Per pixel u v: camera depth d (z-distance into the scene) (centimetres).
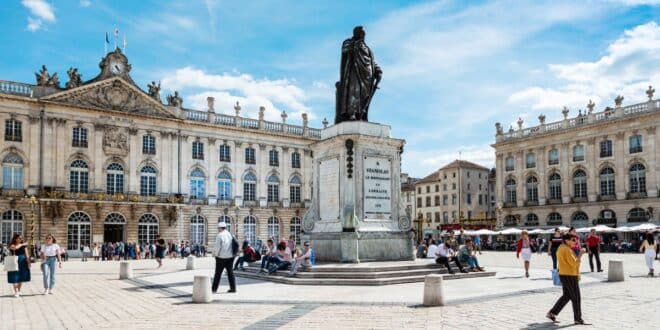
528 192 6794
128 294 1495
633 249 4875
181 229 5500
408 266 1677
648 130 5541
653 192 5450
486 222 7819
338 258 1734
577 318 941
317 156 1922
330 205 1838
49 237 1573
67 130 4928
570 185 6262
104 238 5047
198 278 1255
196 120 5750
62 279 2116
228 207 5862
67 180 4891
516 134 7000
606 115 5969
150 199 5281
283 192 6312
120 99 5225
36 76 4856
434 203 9425
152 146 5438
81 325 995
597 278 1845
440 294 1143
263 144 6209
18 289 1488
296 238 6384
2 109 4628
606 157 5925
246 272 1983
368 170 1806
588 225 6053
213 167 5825
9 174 4650
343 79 1914
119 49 5253
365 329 897
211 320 1005
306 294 1344
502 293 1359
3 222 4550
